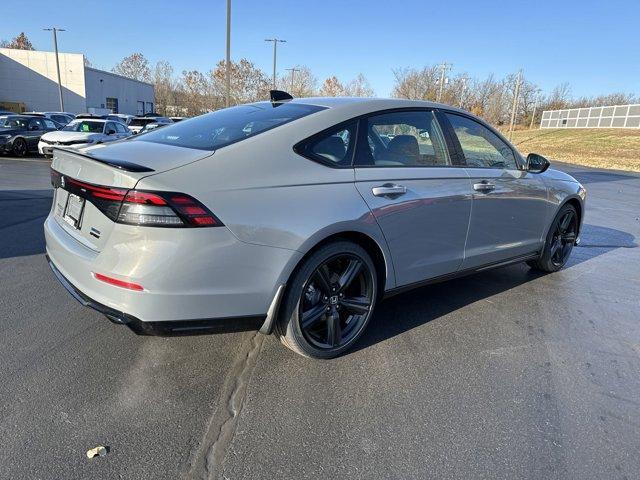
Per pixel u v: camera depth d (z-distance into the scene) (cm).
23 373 284
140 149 284
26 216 681
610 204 1102
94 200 255
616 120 5191
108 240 248
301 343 298
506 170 417
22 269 455
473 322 387
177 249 240
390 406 271
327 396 277
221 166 259
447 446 241
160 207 237
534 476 223
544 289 474
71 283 274
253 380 289
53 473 211
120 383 279
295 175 279
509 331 374
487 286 476
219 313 259
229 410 260
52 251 303
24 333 330
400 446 239
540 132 5694
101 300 253
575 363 329
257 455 228
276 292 271
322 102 337
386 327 370
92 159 264
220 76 5803
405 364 317
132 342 325
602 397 290
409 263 342
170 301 245
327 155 298
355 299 321
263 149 277
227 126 315
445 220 357
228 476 215
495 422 261
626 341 367
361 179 305
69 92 4909
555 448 243
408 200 326
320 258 288
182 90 6994
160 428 243
